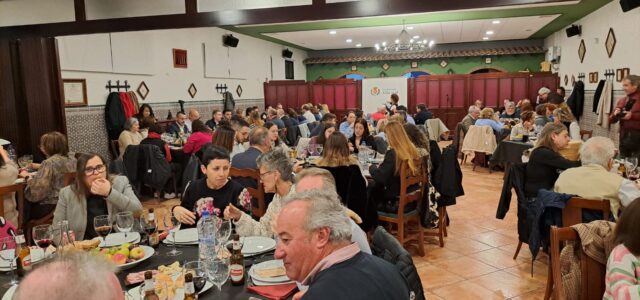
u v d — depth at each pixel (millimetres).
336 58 15586
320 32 11516
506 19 10039
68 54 6656
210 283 1737
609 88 8000
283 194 2461
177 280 1668
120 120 7520
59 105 5590
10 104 5645
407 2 4551
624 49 7441
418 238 4047
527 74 12367
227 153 2725
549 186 3711
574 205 2801
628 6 6512
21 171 4520
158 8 5184
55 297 910
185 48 9477
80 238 2570
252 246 2152
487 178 7453
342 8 4734
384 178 3873
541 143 3785
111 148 7555
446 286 3412
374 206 3596
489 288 3371
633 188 2787
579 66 10258
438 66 15273
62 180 3609
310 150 5391
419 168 3902
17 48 5578
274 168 2443
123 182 2752
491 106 12688
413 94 13016
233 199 2701
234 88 11492
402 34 10414
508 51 14055
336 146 3406
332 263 1338
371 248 2025
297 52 15484
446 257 3996
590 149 3002
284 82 13180
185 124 8578
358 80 13188
